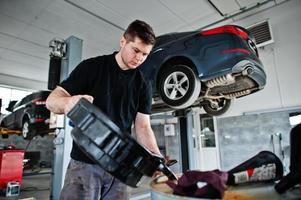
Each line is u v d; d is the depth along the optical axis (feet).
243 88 8.00
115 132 1.77
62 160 8.00
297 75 13.26
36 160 24.90
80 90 3.25
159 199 2.06
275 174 2.27
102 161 1.75
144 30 2.93
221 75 6.94
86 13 13.25
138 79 3.63
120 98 3.40
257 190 2.02
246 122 15.06
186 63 8.18
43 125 13.01
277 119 13.78
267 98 14.33
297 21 13.29
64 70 9.21
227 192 1.95
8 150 13.79
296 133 1.97
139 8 12.85
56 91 2.98
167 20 14.03
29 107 13.66
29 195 12.25
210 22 14.43
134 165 1.83
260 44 13.87
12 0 12.11
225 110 9.39
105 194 3.31
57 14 13.35
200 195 1.78
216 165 16.05
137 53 3.05
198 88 7.63
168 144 20.63
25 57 20.07
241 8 13.41
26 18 13.76
